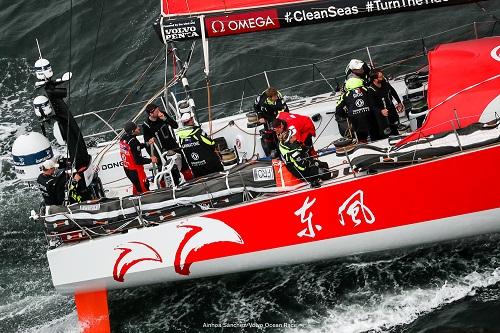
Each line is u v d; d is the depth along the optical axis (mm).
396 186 27719
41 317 31328
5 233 36875
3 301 32562
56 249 29406
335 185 27875
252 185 28719
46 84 30469
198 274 29656
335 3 26703
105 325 29750
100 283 29719
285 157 28156
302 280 30078
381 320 27578
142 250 29156
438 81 29938
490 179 27438
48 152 31547
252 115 35375
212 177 29438
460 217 28031
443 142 27656
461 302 27500
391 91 31391
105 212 29297
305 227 28453
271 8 27344
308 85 43375
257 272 30828
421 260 29656
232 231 28766
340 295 29047
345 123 32938
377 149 28344
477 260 29156
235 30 27719
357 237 28469
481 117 28578
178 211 29156
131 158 31156
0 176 41500
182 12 28438
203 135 30406
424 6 26328
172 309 30156
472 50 30391
